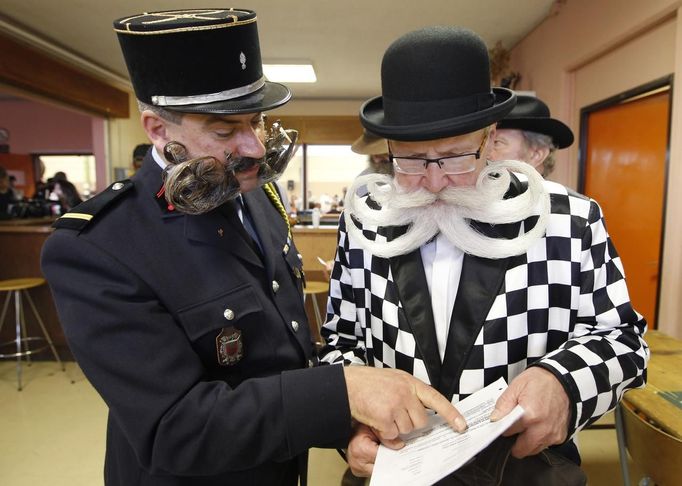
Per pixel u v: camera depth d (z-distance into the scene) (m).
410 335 0.81
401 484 0.57
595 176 2.94
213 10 0.72
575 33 2.97
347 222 0.86
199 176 0.63
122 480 0.77
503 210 0.74
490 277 0.77
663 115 2.31
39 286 3.41
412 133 0.65
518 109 1.49
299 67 4.82
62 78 4.42
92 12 3.44
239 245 0.78
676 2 2.01
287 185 7.16
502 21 3.58
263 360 0.77
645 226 2.48
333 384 0.66
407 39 0.68
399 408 0.64
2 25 3.56
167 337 0.66
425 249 0.84
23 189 7.73
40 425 2.51
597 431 2.35
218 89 0.64
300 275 0.97
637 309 2.58
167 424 0.62
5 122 7.81
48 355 3.46
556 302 0.77
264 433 0.64
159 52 0.62
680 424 1.11
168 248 0.71
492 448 0.66
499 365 0.77
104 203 0.70
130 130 6.00
